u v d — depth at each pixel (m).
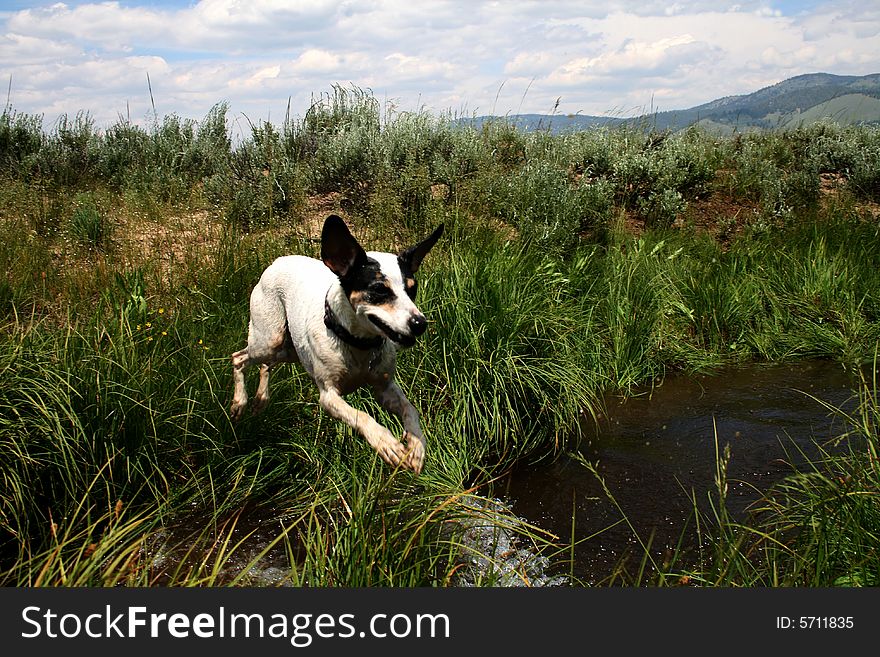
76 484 4.46
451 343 5.97
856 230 9.55
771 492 4.86
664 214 9.93
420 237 7.91
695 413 6.29
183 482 4.86
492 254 7.07
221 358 5.46
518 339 6.21
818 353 7.67
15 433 4.30
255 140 10.18
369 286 3.82
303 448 5.07
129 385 4.80
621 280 7.60
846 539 3.46
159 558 4.16
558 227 8.50
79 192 9.34
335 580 3.37
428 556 3.75
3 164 10.08
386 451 3.79
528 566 4.17
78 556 3.29
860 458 4.05
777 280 8.59
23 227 7.84
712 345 7.70
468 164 9.77
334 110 11.24
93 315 5.64
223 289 6.75
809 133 13.68
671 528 4.55
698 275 8.32
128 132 11.40
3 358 4.44
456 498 3.87
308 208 9.27
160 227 8.55
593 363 6.87
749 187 11.29
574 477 5.28
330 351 4.05
